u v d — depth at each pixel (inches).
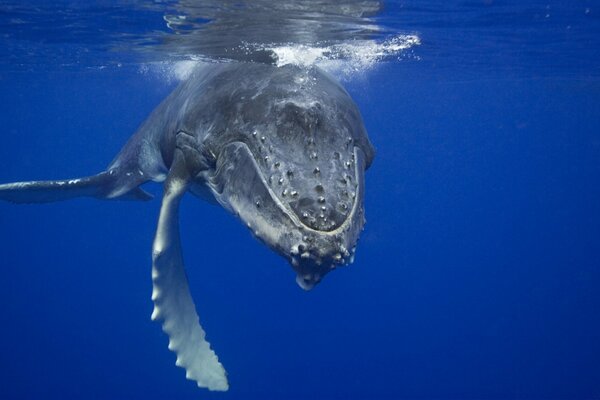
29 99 1729.8
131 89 1421.0
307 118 207.0
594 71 970.7
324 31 499.5
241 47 506.0
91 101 1839.3
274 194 189.0
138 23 496.7
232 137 225.6
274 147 204.2
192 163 251.6
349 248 174.7
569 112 1883.6
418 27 533.6
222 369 280.8
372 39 559.2
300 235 174.1
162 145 334.0
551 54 767.7
